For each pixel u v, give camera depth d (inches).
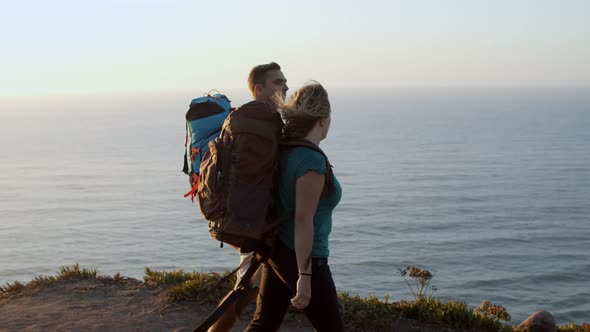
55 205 4857.3
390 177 6373.0
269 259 129.9
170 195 5310.0
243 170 122.6
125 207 4685.0
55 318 195.2
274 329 136.8
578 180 6048.2
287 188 124.5
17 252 3149.6
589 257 2942.9
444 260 2810.0
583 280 2532.0
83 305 206.8
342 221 3796.8
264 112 126.6
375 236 3339.1
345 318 194.9
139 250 3078.2
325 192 126.2
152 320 193.0
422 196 4970.5
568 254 3006.9
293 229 126.7
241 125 124.1
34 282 235.8
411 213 4133.9
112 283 231.5
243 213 120.3
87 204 4877.0
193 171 155.9
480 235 3435.0
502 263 2795.3
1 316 198.1
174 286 219.6
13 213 4498.0
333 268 2549.2
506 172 6766.7
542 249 3129.9
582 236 3484.3
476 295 2263.8
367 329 190.4
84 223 4008.4
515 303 2178.9
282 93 167.8
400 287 2212.1
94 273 244.8
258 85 167.2
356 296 213.9
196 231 3565.5
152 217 4173.2
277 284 134.3
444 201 4702.3
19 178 6865.2
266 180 123.0
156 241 3294.8
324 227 128.0
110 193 5536.4
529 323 209.0
